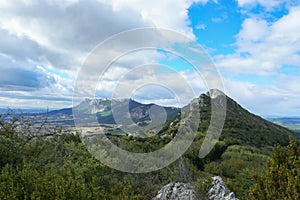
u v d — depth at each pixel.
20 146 8.87
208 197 10.09
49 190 4.99
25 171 5.68
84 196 5.33
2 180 5.33
